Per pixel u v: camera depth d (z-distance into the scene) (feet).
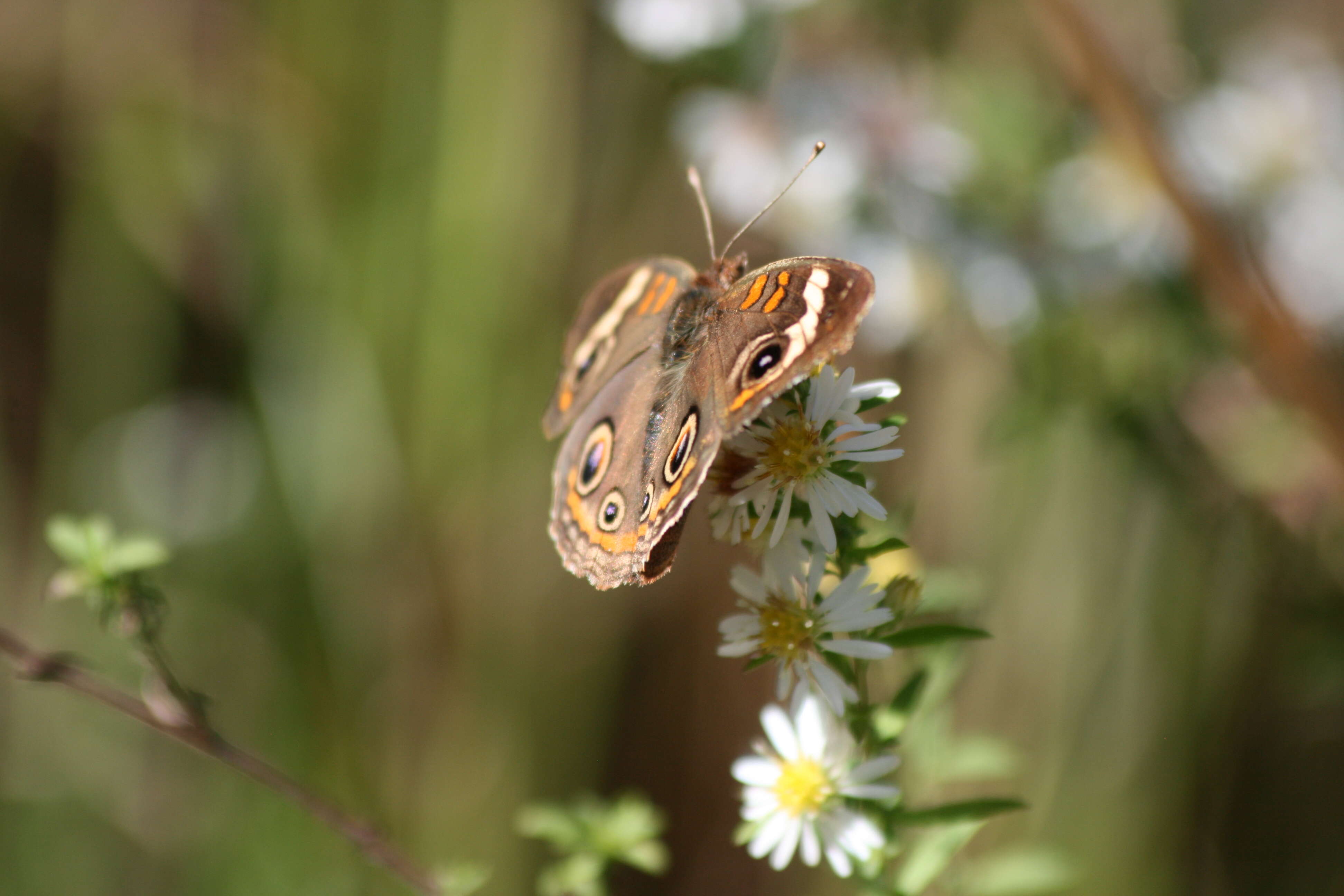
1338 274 1.63
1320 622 1.62
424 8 1.84
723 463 1.36
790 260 1.37
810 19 1.66
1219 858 1.66
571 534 1.41
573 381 1.44
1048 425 1.61
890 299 1.64
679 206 1.86
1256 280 1.57
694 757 1.89
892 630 1.36
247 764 1.42
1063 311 1.61
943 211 1.62
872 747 1.36
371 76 1.87
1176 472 1.63
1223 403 1.63
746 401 1.34
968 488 1.70
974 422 1.70
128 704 1.41
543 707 1.87
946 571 1.61
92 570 1.40
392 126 1.87
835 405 1.35
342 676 1.89
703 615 1.89
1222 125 1.64
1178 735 1.67
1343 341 1.63
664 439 1.38
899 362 1.74
